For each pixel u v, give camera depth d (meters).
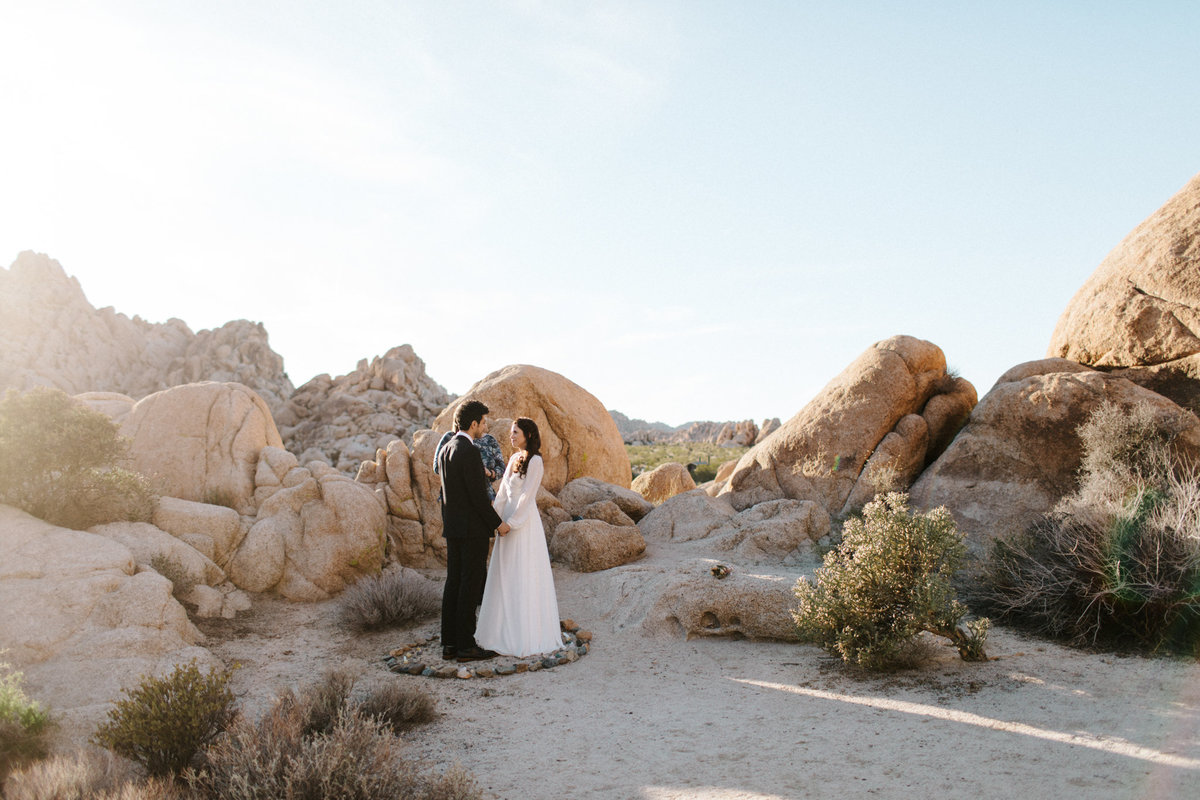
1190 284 10.09
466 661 6.82
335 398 46.91
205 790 3.95
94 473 7.85
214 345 65.19
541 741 5.07
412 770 4.19
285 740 4.12
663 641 7.27
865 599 6.13
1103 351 10.85
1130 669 5.76
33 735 4.40
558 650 7.09
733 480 12.76
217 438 9.80
